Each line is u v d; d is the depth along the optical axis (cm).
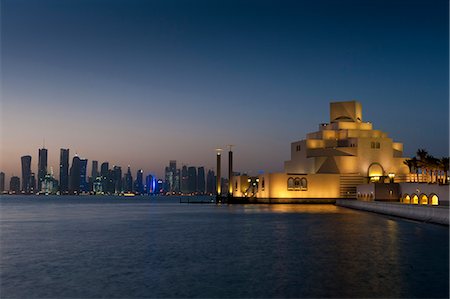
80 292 2239
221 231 5500
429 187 10919
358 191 13988
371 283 2359
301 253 3462
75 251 3694
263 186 15988
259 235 4925
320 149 15688
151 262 3091
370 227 5900
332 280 2442
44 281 2484
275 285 2341
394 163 15338
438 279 2448
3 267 2914
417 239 4397
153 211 12312
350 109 16512
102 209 14500
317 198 15088
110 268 2859
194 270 2772
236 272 2695
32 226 6638
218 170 18988
